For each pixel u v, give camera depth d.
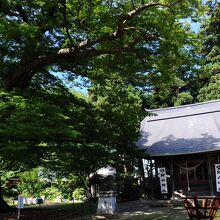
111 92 17.19
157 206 18.86
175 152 20.58
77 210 16.80
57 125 10.25
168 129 23.61
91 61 15.32
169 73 14.95
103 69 15.72
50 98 13.59
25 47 12.79
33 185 22.78
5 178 21.17
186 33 13.56
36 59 13.25
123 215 14.96
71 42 12.63
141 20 13.27
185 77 16.16
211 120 23.00
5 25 11.03
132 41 13.99
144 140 23.14
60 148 12.55
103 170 21.50
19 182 23.50
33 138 10.90
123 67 15.59
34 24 12.87
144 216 14.52
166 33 13.25
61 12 12.17
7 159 11.96
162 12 12.79
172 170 21.28
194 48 14.60
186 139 21.81
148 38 13.82
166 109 25.75
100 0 12.01
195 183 21.33
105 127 14.74
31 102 10.71
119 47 13.91
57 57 13.21
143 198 21.78
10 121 9.98
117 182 21.80
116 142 15.08
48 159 14.23
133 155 16.38
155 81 15.77
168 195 21.78
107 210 15.43
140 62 15.12
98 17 12.71
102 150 14.25
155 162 22.30
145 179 22.30
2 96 10.80
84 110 14.23
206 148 20.00
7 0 12.54
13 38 12.34
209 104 24.98
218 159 20.39
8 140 10.36
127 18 12.45
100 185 15.79
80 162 14.44
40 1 11.53
